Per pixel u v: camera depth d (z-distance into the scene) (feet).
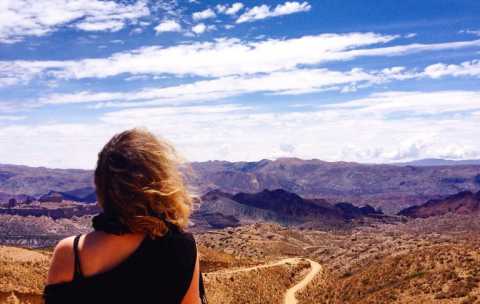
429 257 267.18
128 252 12.08
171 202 12.39
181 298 12.35
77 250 12.07
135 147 12.37
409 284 237.25
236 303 311.88
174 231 12.50
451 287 210.79
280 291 367.25
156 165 12.33
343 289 311.27
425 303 201.77
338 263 573.74
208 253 455.22
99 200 12.51
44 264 219.61
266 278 379.96
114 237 12.07
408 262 275.18
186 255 12.43
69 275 11.99
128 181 12.06
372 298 245.24
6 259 221.46
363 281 297.33
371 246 632.79
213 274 360.48
